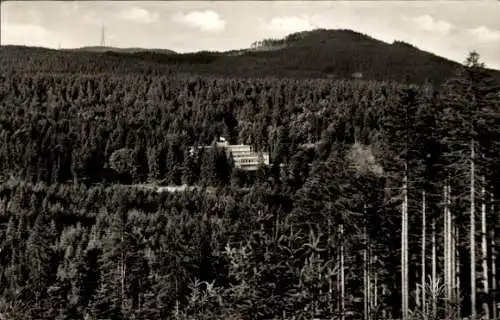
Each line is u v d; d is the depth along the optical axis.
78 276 54.72
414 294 46.69
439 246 49.53
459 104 34.75
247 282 30.05
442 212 45.66
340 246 44.22
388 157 42.38
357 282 49.16
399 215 47.91
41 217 68.56
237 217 72.44
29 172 92.50
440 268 49.44
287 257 32.25
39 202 79.12
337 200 43.78
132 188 92.50
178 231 62.97
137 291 53.59
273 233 42.88
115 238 57.72
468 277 50.66
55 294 51.34
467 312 41.94
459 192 41.06
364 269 45.72
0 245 62.22
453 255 42.34
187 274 49.81
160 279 50.94
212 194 87.88
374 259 47.34
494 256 39.66
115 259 55.59
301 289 31.05
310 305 30.91
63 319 49.25
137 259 54.69
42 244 60.91
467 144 35.34
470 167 35.97
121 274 53.09
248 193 86.69
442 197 42.62
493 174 38.66
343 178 45.09
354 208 43.47
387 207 46.06
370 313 41.78
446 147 42.97
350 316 40.78
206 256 53.47
